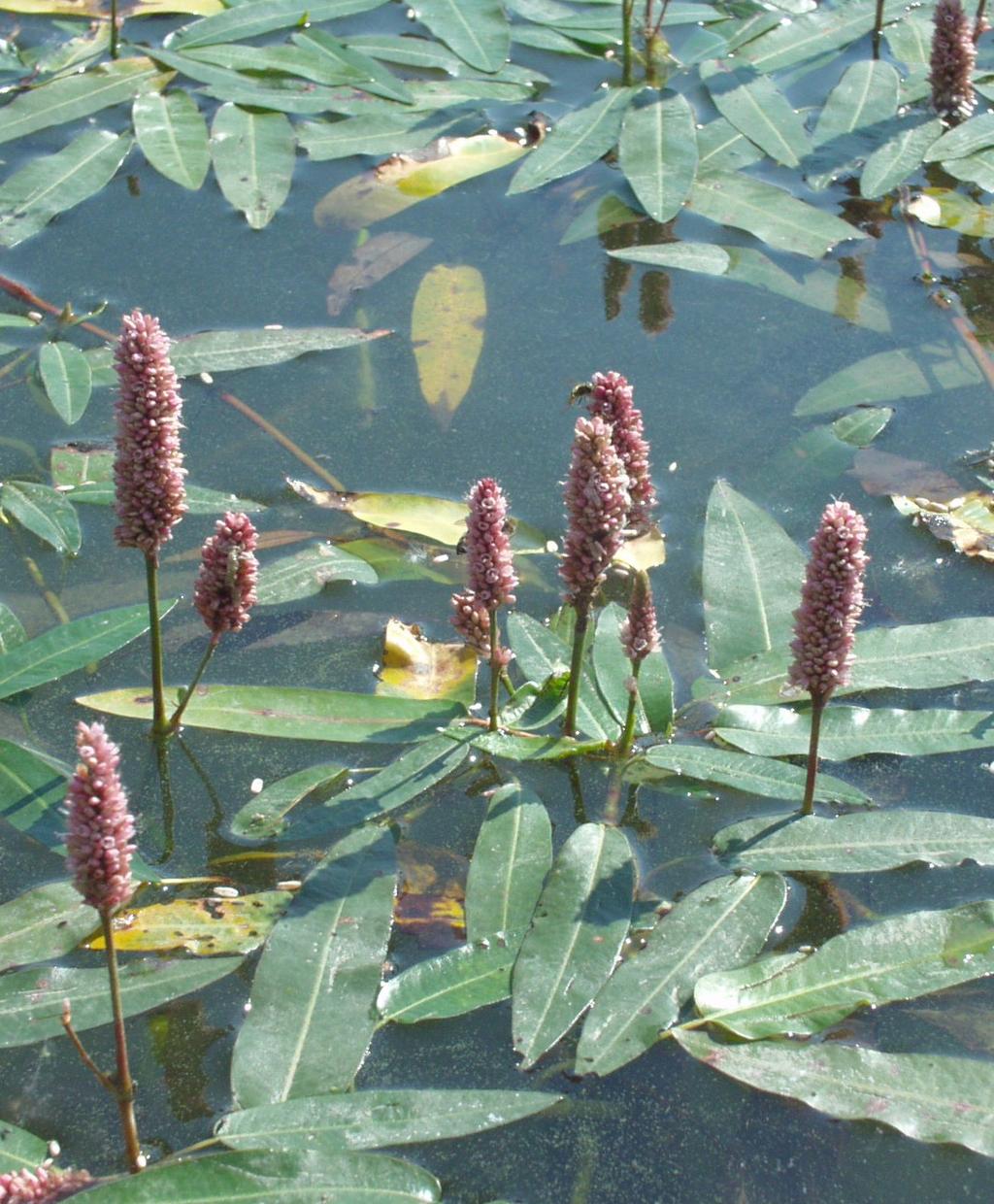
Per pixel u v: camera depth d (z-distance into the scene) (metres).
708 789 3.76
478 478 4.78
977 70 6.84
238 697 3.95
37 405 5.11
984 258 5.80
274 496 4.71
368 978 3.19
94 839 2.60
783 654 4.09
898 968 3.22
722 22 7.25
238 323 5.40
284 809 3.66
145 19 7.23
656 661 4.05
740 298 5.61
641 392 5.14
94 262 5.75
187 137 6.31
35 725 3.93
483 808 3.72
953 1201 2.86
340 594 4.38
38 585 4.41
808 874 3.53
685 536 4.59
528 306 5.57
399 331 5.41
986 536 4.52
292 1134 2.85
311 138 6.39
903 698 4.05
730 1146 2.95
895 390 5.12
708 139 6.43
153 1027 3.15
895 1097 2.98
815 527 4.60
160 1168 2.75
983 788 3.78
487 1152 2.93
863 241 5.89
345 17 7.22
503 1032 3.15
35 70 6.77
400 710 3.93
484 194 6.17
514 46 7.12
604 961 3.23
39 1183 2.78
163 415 3.51
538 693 4.00
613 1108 3.01
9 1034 3.08
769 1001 3.15
